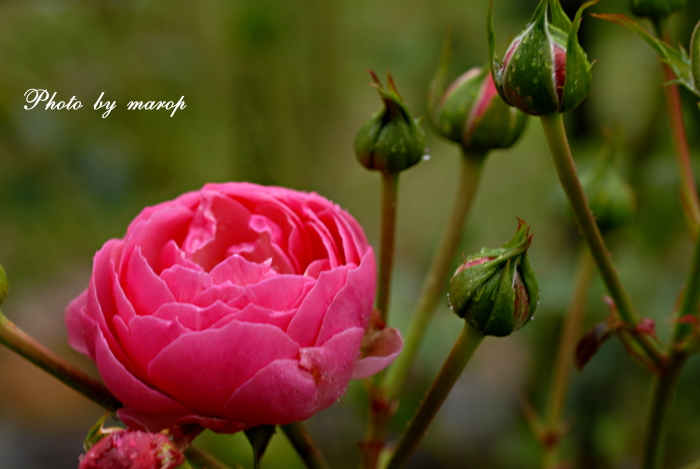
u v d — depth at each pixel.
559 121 0.50
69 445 1.15
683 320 0.53
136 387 0.50
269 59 1.06
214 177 1.08
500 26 0.93
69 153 0.89
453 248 0.57
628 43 0.79
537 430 0.61
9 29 0.96
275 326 0.49
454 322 0.77
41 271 1.02
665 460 0.83
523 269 0.50
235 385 0.50
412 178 1.28
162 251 0.52
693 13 0.69
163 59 1.01
